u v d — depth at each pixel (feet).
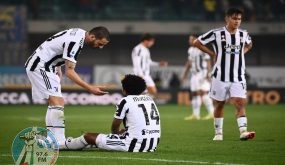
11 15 316.19
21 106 285.02
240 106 118.52
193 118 196.85
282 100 307.37
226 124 169.48
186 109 259.19
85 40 98.22
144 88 95.71
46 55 99.09
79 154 93.15
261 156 93.86
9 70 309.63
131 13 365.40
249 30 352.08
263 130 147.23
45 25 343.26
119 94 301.84
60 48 98.32
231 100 119.14
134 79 95.04
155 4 369.91
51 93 98.99
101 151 96.63
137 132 94.12
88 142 96.07
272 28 351.67
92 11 364.17
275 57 363.76
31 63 99.60
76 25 344.69
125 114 94.48
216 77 119.03
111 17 362.53
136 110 94.07
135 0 371.15
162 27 351.67
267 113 224.33
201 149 103.35
